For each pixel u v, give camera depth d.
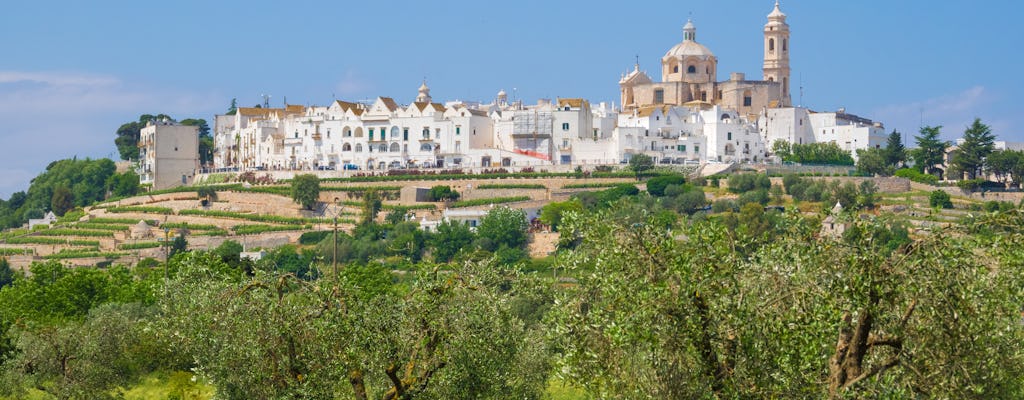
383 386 83.06
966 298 65.88
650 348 67.12
